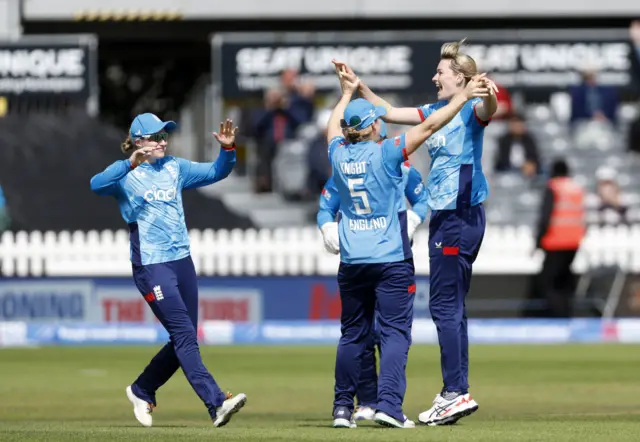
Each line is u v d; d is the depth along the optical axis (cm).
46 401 4453
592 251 7688
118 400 4484
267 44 8800
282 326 7344
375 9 9138
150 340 7312
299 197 9188
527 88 8850
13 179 8369
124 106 10862
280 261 7669
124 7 9025
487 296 7644
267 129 8988
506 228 8244
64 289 7481
